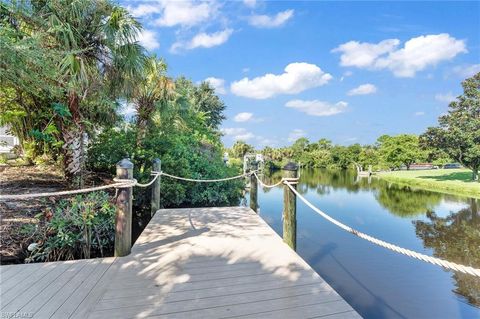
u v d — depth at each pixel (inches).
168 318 68.0
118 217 108.1
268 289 83.7
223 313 70.6
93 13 198.4
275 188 505.4
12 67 136.5
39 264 99.0
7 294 78.0
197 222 163.9
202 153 382.0
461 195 440.8
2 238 125.3
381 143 1155.3
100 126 264.4
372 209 311.9
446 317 99.0
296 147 1462.8
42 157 270.4
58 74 167.2
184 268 98.0
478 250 176.2
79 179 206.4
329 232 201.9
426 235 209.6
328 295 80.7
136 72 219.9
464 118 633.6
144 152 258.1
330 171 1192.2
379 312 101.3
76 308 71.6
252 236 137.0
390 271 136.0
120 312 70.2
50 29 176.2
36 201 165.6
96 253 137.6
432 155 731.4
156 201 197.0
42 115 222.8
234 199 345.1
